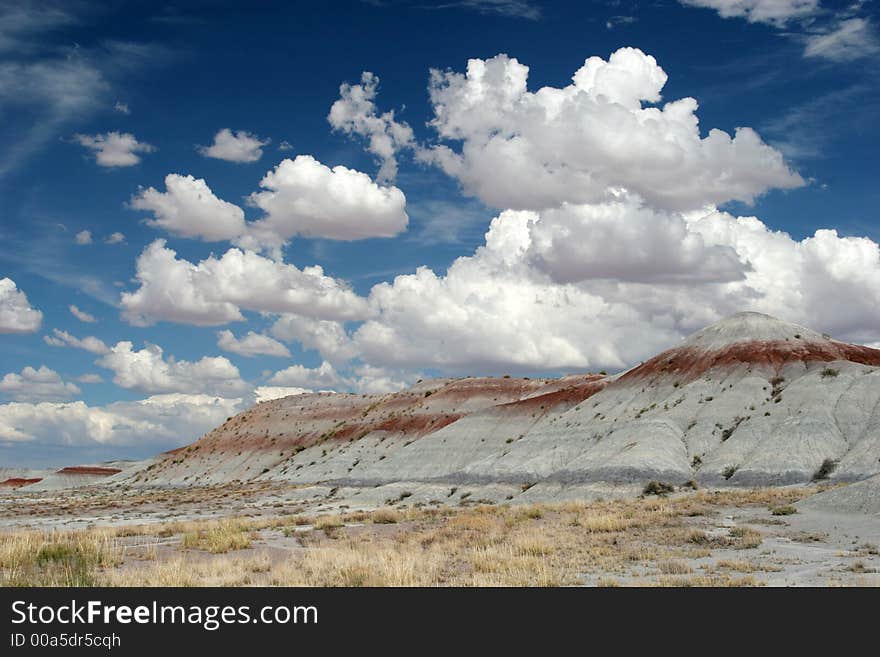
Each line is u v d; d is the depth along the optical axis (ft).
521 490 299.58
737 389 318.86
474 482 320.09
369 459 495.41
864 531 120.26
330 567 83.10
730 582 75.66
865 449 240.94
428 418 537.24
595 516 145.69
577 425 344.69
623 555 97.35
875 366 319.47
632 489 255.29
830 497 154.40
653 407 338.75
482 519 141.90
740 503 179.42
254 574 81.61
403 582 74.23
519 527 132.87
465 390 582.76
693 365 359.05
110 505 346.95
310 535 130.72
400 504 307.37
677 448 282.36
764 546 108.58
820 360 335.47
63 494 640.58
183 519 232.32
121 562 89.20
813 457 250.16
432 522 150.51
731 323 380.37
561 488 273.95
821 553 100.37
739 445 271.69
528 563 87.81
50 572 77.51
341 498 343.26
